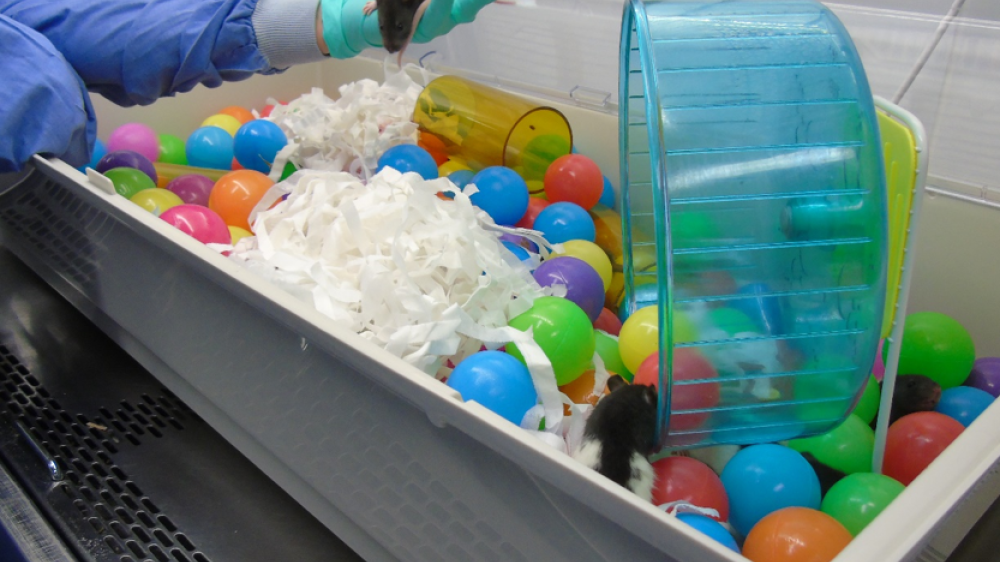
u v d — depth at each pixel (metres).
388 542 0.91
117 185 1.48
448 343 1.05
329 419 0.89
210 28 1.48
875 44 1.43
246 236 1.42
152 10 1.45
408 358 1.02
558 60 1.81
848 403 0.94
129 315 1.24
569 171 1.57
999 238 1.22
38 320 1.44
